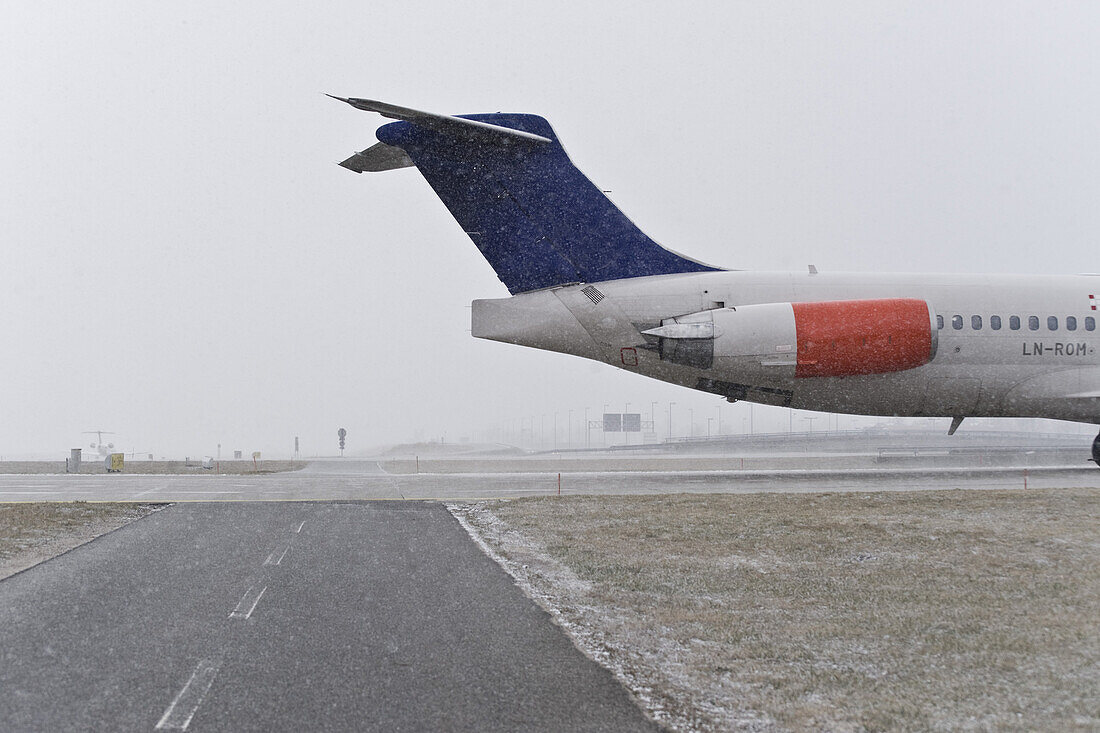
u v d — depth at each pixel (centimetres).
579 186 2894
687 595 1206
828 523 1897
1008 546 1578
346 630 997
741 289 2950
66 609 1100
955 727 676
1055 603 1130
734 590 1239
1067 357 3053
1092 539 1636
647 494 2583
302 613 1084
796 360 2816
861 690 775
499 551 1590
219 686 779
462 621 1047
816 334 2803
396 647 923
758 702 743
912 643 938
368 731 668
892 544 1620
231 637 960
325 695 756
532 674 825
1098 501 2188
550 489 2839
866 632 990
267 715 702
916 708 722
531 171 2845
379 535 1795
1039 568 1378
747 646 934
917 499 2297
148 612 1084
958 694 759
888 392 3020
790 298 2964
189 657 876
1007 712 710
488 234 2888
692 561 1477
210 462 5700
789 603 1152
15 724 673
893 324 2823
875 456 5462
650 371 2995
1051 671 827
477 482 3209
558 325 2900
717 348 2814
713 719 701
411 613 1088
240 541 1709
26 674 812
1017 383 3062
